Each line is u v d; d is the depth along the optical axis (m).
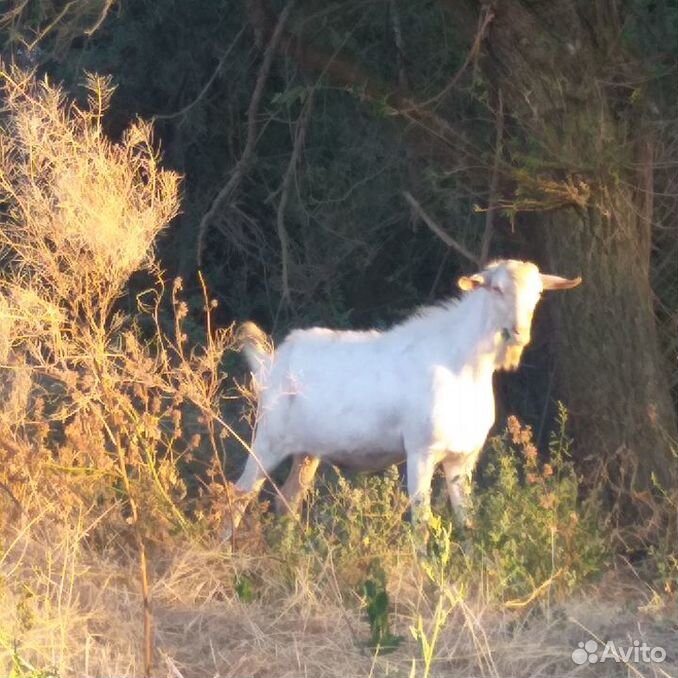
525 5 28.69
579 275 29.75
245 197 46.94
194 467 32.47
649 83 31.22
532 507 25.17
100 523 25.23
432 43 35.31
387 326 44.88
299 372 28.05
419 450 27.20
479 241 38.88
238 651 21.25
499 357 27.17
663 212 34.72
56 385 28.34
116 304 43.69
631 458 29.22
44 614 21.23
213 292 47.09
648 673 20.64
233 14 44.25
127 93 46.09
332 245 44.47
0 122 28.45
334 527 26.50
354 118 42.66
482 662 20.70
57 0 35.25
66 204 21.22
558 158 28.92
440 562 23.31
